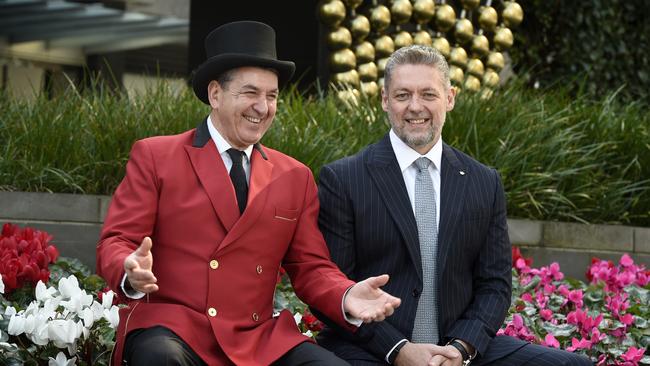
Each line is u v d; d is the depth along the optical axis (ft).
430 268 16.02
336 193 16.26
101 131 25.11
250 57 15.12
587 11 39.68
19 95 28.30
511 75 39.01
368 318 14.44
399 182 16.30
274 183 15.64
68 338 15.48
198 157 15.38
